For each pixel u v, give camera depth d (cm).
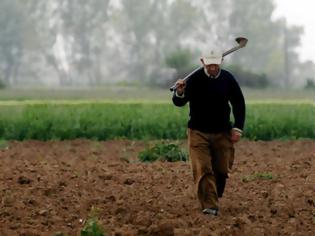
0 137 5819
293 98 13638
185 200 2719
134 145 5166
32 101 10938
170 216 2414
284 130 5981
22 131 5816
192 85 2416
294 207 2600
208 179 2394
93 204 2598
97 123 5922
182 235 2133
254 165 3834
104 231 2112
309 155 4391
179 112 6419
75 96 13838
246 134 5894
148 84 18788
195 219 2341
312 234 2211
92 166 3725
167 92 15788
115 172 3481
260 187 3042
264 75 17612
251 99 13188
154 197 2778
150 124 5894
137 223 2300
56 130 5806
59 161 4009
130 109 6900
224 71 2438
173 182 3169
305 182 3167
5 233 2130
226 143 2438
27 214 2416
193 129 2423
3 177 3206
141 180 3209
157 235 2133
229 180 3244
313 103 9662
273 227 2270
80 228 2239
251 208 2580
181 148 4444
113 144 5306
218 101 2409
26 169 3522
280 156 4412
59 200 2667
